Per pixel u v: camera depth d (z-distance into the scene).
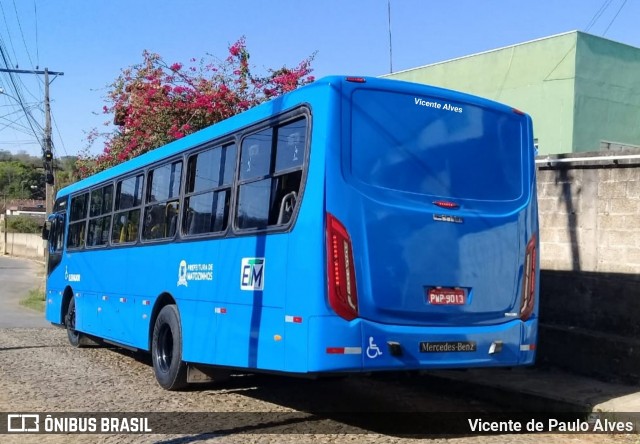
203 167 7.80
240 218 6.79
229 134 7.24
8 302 24.17
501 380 7.92
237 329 6.61
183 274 7.93
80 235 12.16
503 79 13.73
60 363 10.47
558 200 8.98
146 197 9.36
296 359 5.61
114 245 10.33
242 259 6.61
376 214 5.68
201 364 7.70
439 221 5.98
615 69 13.12
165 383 8.24
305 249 5.62
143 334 9.02
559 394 7.15
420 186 5.98
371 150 5.80
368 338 5.52
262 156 6.54
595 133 12.87
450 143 6.22
